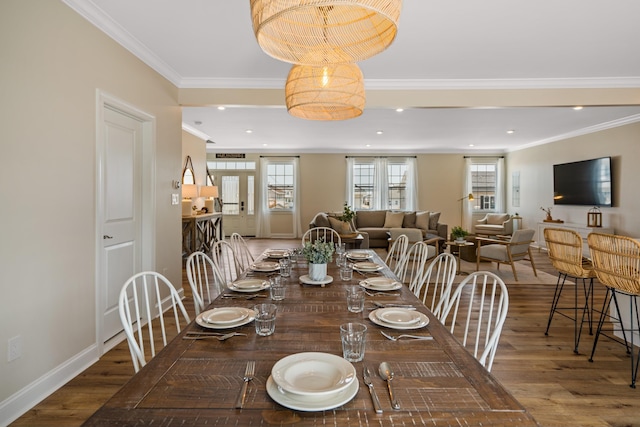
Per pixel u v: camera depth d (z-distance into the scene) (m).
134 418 0.80
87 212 2.37
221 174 9.55
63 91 2.14
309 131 6.82
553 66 3.48
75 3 2.21
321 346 1.20
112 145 2.78
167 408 0.83
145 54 3.08
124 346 2.69
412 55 3.19
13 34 1.79
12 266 1.80
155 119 3.33
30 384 1.92
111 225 2.77
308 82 2.05
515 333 3.04
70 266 2.21
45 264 2.01
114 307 2.81
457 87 3.90
